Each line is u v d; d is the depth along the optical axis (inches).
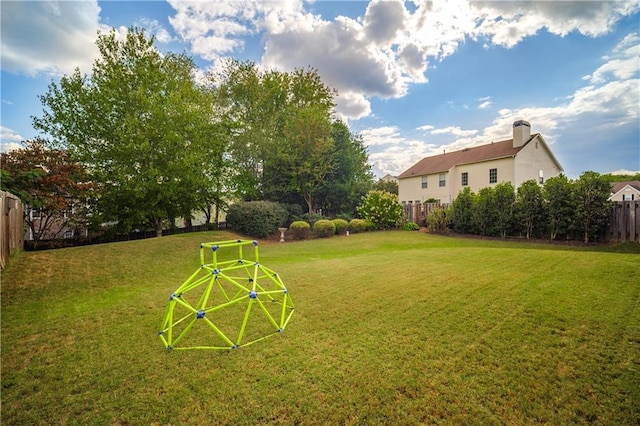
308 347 112.7
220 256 350.0
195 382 91.7
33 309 164.9
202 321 144.6
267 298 178.2
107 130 497.0
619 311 132.8
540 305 144.1
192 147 534.3
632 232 355.9
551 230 416.2
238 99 773.9
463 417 73.1
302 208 773.3
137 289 210.7
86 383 92.4
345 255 358.0
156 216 538.6
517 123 784.9
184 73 665.6
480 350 105.3
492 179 817.5
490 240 464.1
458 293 169.8
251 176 735.1
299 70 839.1
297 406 79.1
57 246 485.4
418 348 108.6
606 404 76.2
